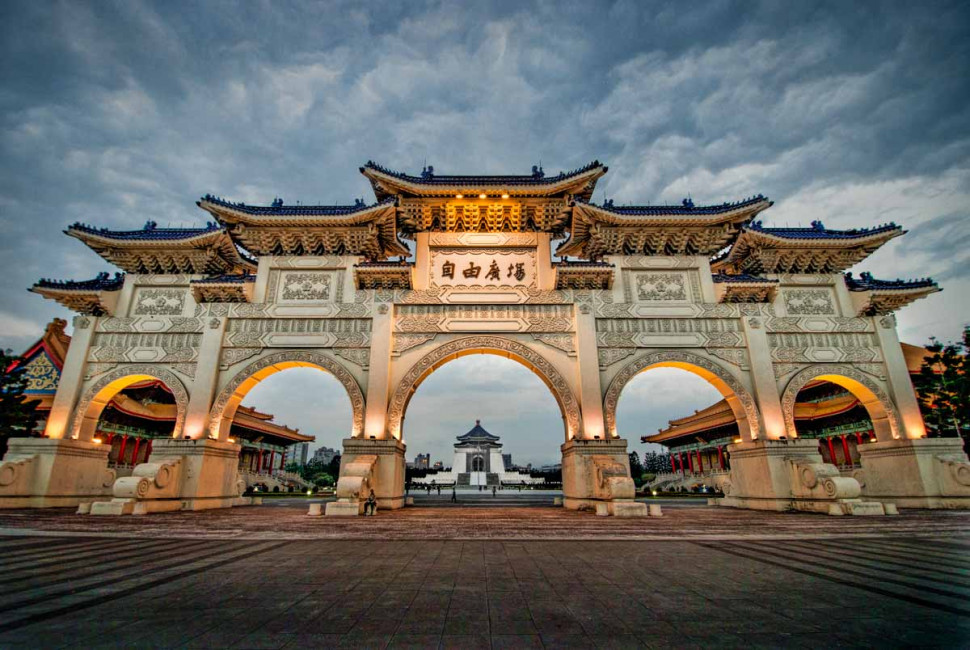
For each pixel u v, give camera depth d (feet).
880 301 64.44
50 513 49.39
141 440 109.40
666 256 67.41
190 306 64.49
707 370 62.69
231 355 62.34
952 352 65.72
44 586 18.43
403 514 51.62
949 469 56.70
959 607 15.85
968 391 62.44
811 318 64.85
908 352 83.51
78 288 63.67
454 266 66.64
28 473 55.62
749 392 61.87
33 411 64.54
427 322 63.87
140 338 62.90
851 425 105.50
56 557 24.88
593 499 56.65
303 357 62.03
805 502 55.11
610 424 59.67
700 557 25.27
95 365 61.87
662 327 63.93
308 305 64.18
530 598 16.87
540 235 67.92
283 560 24.13
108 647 11.98
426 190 64.18
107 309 63.46
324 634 13.03
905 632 13.34
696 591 17.94
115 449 103.30
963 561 24.23
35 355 75.31
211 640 12.51
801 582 19.48
